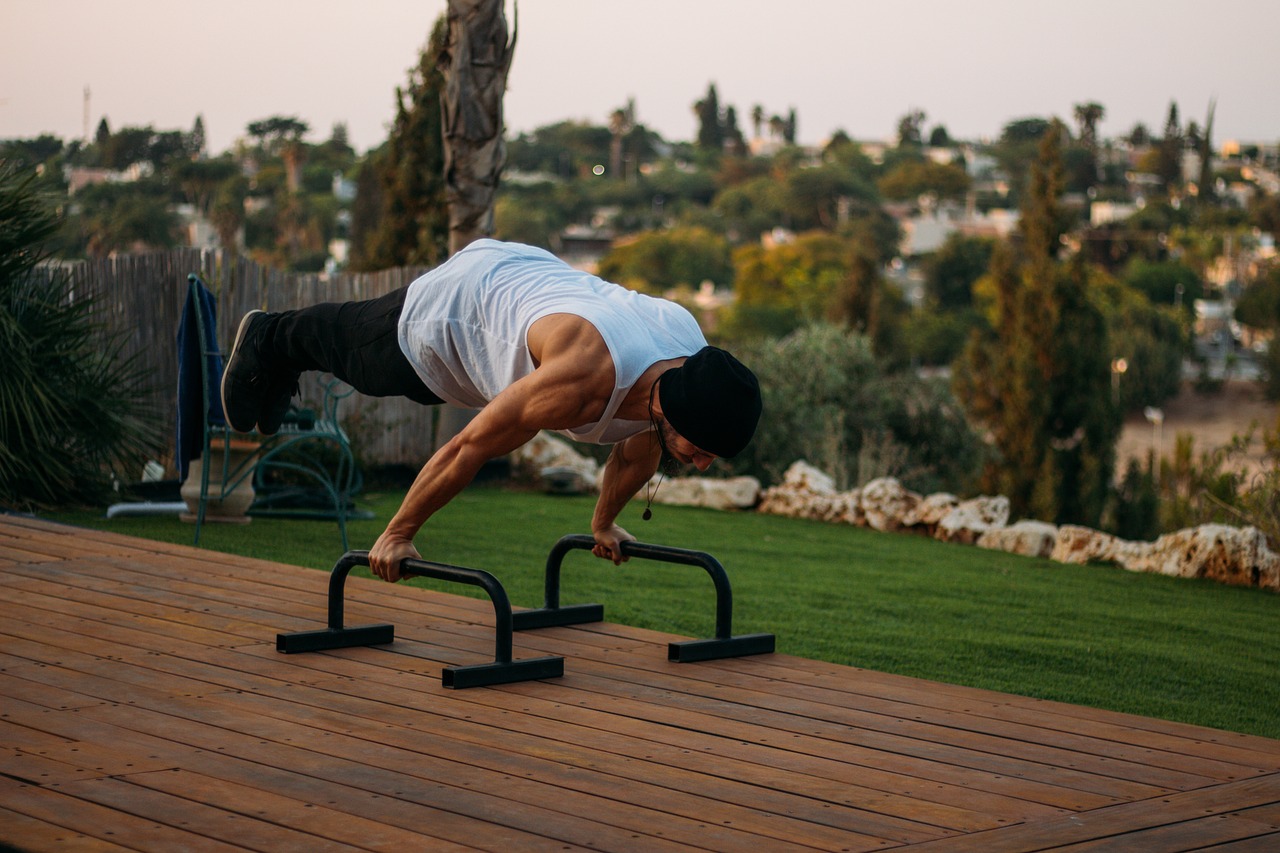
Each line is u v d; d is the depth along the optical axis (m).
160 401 9.38
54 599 4.31
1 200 8.29
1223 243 114.44
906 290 109.06
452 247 9.73
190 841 2.19
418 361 3.65
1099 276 71.94
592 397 3.29
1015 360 15.08
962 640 5.50
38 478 7.70
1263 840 2.33
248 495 7.57
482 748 2.82
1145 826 2.40
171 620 4.05
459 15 9.45
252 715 3.03
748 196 156.62
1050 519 14.77
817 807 2.48
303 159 134.62
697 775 2.67
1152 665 5.16
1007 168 198.75
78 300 8.55
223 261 9.54
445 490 3.44
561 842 2.24
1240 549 7.51
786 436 13.09
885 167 198.75
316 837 2.23
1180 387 65.94
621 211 169.50
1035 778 2.69
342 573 3.77
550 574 4.29
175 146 147.12
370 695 3.25
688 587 6.52
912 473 14.07
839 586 6.80
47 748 2.71
